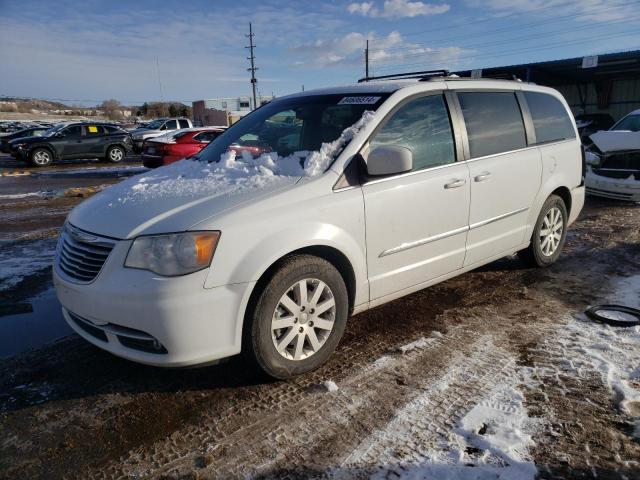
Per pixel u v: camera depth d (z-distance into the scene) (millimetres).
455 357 3299
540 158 4582
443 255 3814
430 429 2568
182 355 2658
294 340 3016
